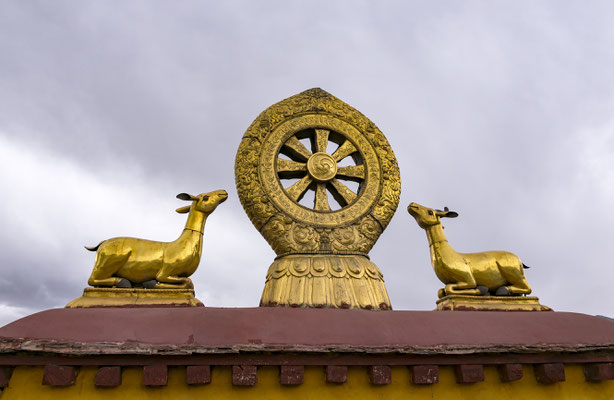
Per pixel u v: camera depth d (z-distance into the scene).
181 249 5.89
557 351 5.02
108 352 4.17
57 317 4.55
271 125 7.17
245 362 4.46
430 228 6.84
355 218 6.85
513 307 6.12
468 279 6.34
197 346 4.34
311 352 4.51
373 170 7.31
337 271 6.18
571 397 5.11
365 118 7.69
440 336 4.97
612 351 5.22
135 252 5.70
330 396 4.62
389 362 4.71
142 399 4.32
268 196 6.71
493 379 5.02
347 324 4.96
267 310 5.05
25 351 4.09
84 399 4.24
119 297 5.33
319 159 7.11
